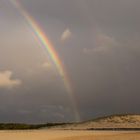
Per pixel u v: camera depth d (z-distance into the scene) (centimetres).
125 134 10744
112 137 8756
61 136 9800
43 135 10894
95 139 7994
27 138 8956
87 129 19575
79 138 8462
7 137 9612
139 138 8325
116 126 19975
